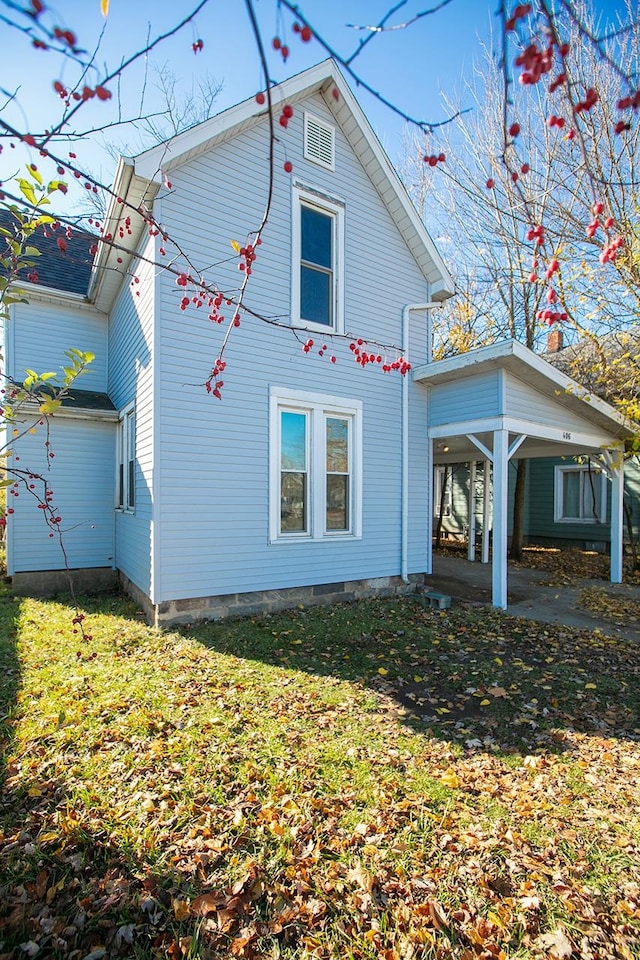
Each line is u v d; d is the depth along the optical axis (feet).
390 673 14.96
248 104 19.79
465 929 6.35
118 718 11.12
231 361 20.66
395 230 26.84
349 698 12.98
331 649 17.08
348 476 24.86
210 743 10.26
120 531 26.96
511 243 37.27
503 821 8.34
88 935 6.08
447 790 9.09
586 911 6.64
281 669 14.80
